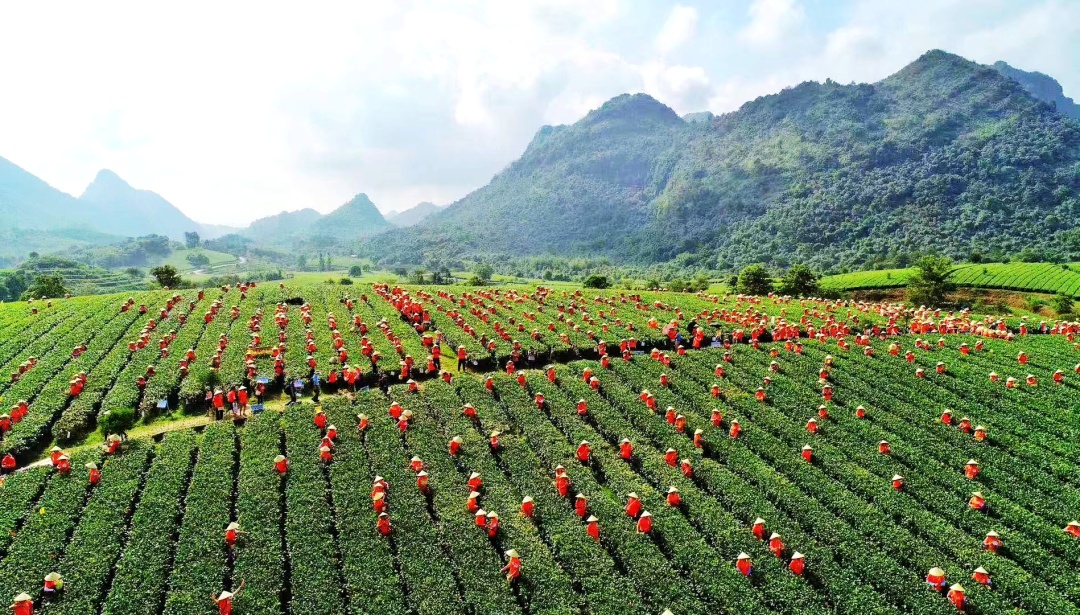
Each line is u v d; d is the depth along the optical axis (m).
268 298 83.25
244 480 39.09
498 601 30.08
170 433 45.12
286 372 56.09
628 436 45.91
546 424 47.41
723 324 76.44
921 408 52.50
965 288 135.62
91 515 35.59
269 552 32.94
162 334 66.62
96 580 30.97
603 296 93.69
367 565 32.09
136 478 39.47
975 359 64.31
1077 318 109.38
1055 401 53.56
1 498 37.12
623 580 31.72
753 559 33.31
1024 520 37.25
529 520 36.31
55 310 76.88
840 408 51.16
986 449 45.69
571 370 58.31
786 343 65.75
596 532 34.84
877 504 38.94
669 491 38.06
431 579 31.25
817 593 31.16
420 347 64.56
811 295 122.25
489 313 79.44
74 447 46.66
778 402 52.25
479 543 33.88
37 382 53.94
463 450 43.28
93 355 60.28
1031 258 175.00
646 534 35.09
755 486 40.41
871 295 141.12
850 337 71.88
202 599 29.72
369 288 92.50
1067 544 35.22
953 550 34.59
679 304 89.25
